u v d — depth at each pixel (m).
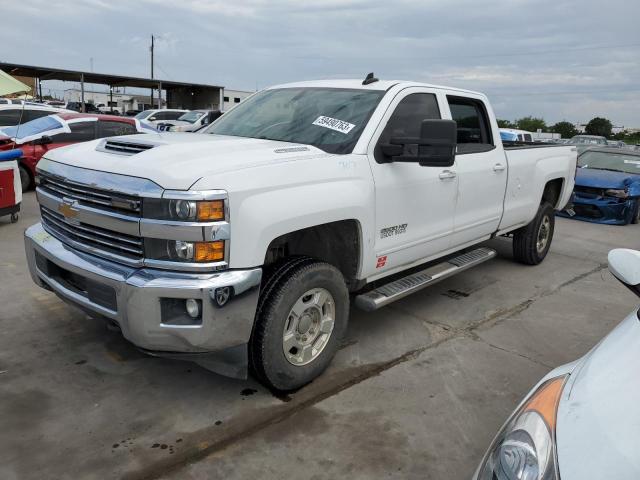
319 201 3.34
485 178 5.12
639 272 2.27
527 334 4.72
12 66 28.58
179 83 37.25
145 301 2.87
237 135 4.27
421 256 4.52
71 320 4.47
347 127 3.95
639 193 10.62
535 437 1.74
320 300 3.55
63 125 10.79
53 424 3.11
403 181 4.04
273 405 3.40
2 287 5.12
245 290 2.96
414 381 3.78
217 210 2.82
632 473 1.46
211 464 2.83
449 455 2.99
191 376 3.71
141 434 3.06
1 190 7.50
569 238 9.05
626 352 1.94
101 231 3.13
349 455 2.95
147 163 3.01
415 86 4.40
